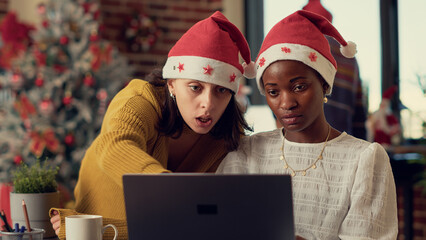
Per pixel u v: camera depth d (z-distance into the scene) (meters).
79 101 3.99
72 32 4.16
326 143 1.54
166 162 1.69
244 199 1.11
